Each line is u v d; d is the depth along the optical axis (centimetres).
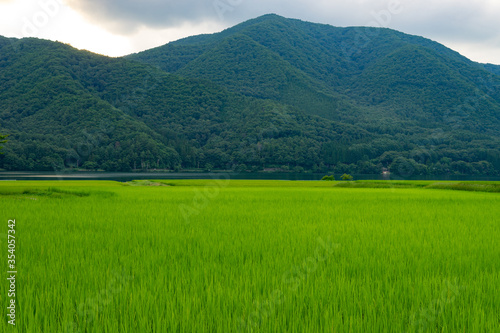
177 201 1962
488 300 468
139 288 490
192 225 1092
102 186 3606
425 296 479
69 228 1022
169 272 576
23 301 443
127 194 2542
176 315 406
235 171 13762
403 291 495
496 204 1953
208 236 905
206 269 588
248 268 606
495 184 3878
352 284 515
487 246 800
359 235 936
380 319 402
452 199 2330
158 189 3309
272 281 528
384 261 655
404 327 398
